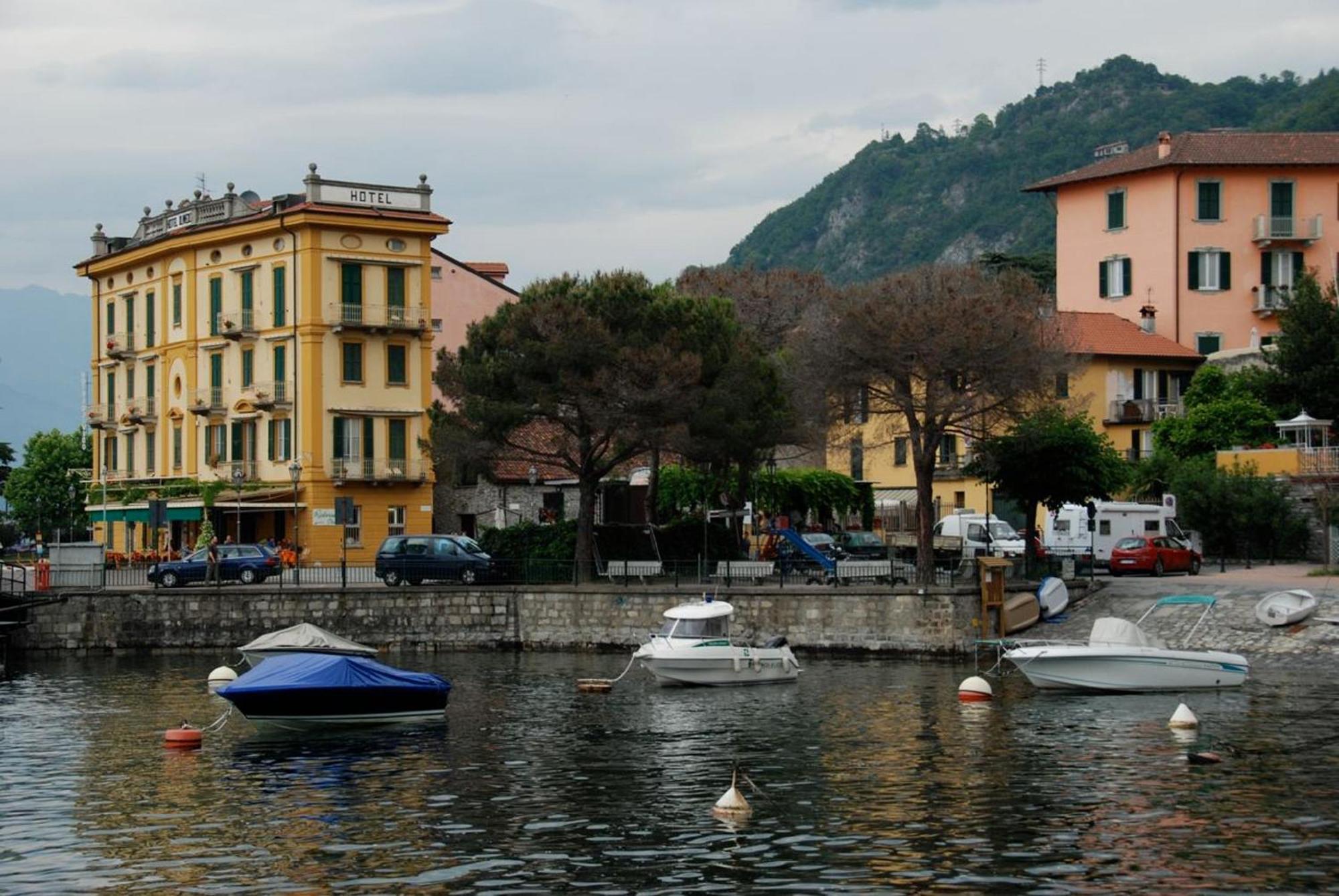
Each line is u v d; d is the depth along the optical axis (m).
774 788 30.80
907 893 23.09
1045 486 59.31
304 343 78.19
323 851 26.05
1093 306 95.31
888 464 90.88
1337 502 65.44
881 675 49.41
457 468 64.38
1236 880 23.56
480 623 60.09
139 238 91.75
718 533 69.44
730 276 92.44
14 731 39.06
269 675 39.28
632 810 28.97
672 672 47.22
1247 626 51.62
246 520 81.12
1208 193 90.81
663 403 60.91
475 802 29.91
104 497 89.12
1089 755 33.84
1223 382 81.56
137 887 23.97
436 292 97.00
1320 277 90.75
